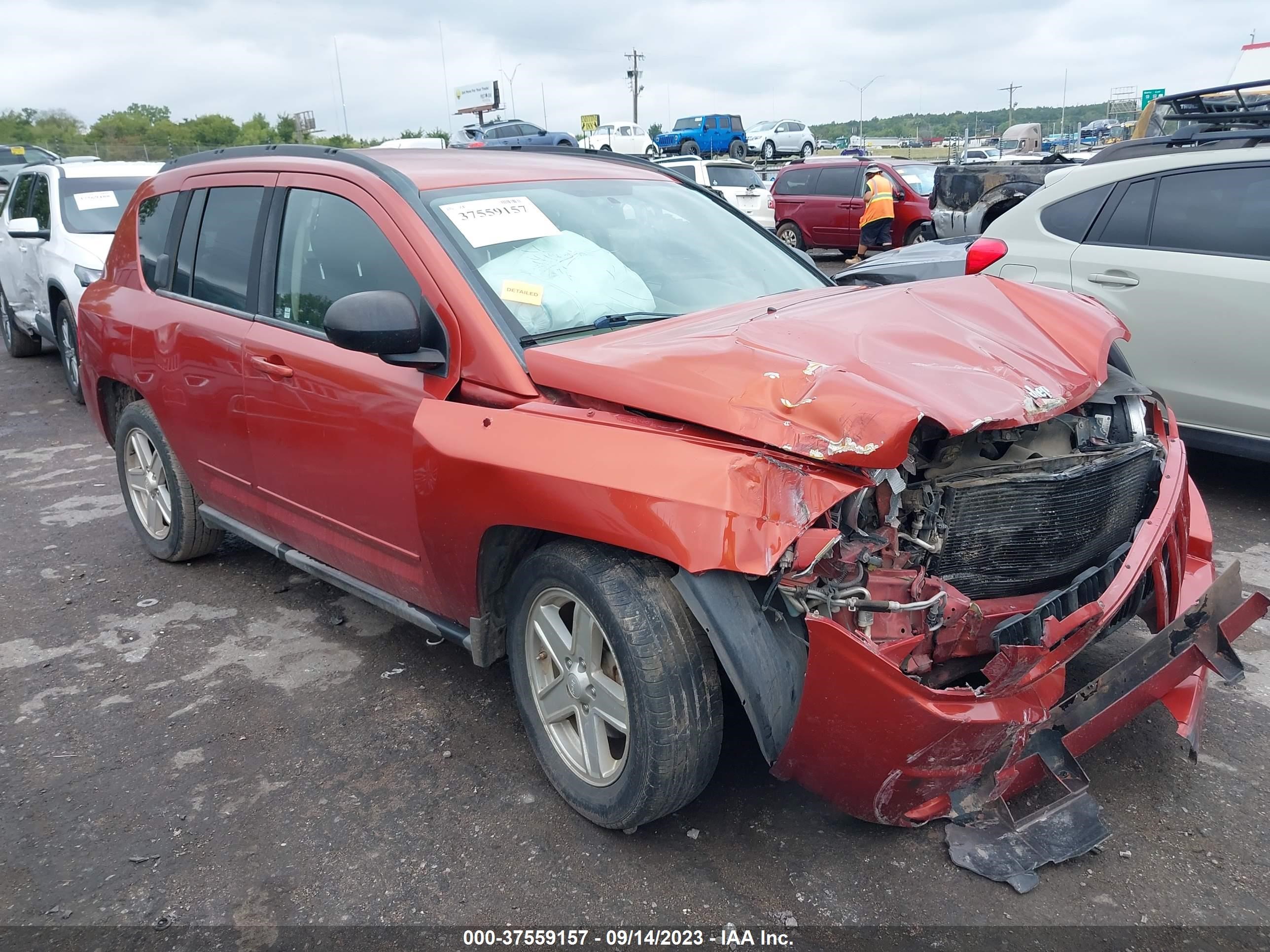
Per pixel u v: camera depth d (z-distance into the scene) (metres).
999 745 2.27
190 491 4.50
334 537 3.50
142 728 3.38
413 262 2.99
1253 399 4.86
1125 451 2.79
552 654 2.75
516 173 3.48
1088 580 2.61
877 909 2.39
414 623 3.29
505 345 2.77
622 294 3.13
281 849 2.73
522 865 2.61
